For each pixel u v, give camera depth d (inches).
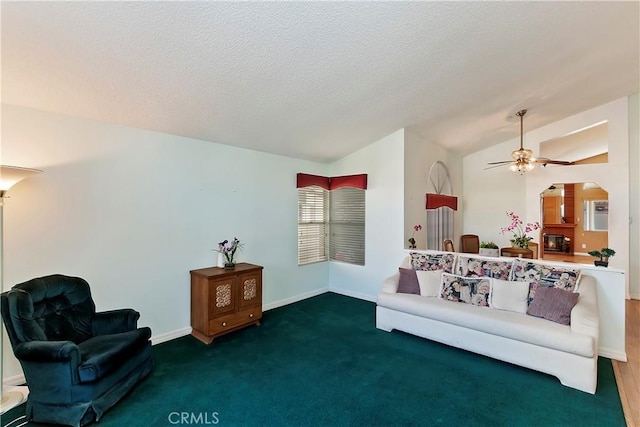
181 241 139.8
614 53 130.8
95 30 73.1
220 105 117.6
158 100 107.5
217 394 94.0
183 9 71.2
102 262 116.3
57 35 72.9
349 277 206.8
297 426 80.3
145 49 81.7
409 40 97.0
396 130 181.2
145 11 70.1
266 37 84.7
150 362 105.1
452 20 91.4
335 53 97.1
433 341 132.7
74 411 78.7
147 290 128.9
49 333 91.3
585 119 217.2
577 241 357.7
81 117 111.2
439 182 233.8
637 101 202.2
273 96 116.9
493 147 267.7
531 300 120.0
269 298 178.9
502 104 169.5
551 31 105.7
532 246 238.2
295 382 101.0
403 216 180.1
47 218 103.9
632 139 205.5
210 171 150.7
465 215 283.1
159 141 132.5
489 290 129.0
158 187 132.0
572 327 101.7
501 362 114.9
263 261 175.8
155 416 83.8
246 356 119.3
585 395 94.1
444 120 178.9
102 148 116.3
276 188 182.7
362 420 82.7
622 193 206.8
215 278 133.0
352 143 185.9
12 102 96.7
